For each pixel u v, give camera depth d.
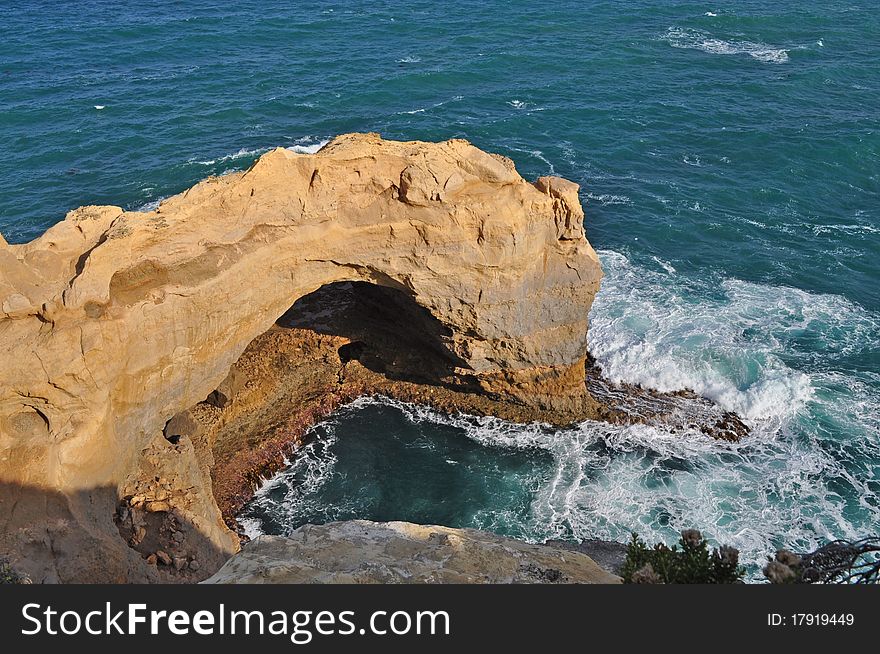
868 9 87.38
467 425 34.97
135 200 49.31
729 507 30.33
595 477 32.06
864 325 39.25
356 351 37.28
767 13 85.62
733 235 46.78
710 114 61.38
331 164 28.11
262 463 32.34
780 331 38.81
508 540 19.20
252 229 27.61
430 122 60.81
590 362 37.44
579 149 56.81
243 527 29.67
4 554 21.20
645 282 42.62
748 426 34.03
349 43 78.38
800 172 52.97
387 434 34.44
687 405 35.16
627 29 81.44
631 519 30.06
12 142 55.72
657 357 37.00
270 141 57.53
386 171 29.03
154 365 26.27
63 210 47.66
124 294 24.92
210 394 31.89
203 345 27.94
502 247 30.34
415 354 36.16
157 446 28.23
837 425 33.62
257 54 75.56
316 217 28.67
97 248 23.33
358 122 61.00
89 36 80.38
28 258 23.25
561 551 18.58
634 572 12.77
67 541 22.16
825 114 61.12
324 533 18.22
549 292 32.38
